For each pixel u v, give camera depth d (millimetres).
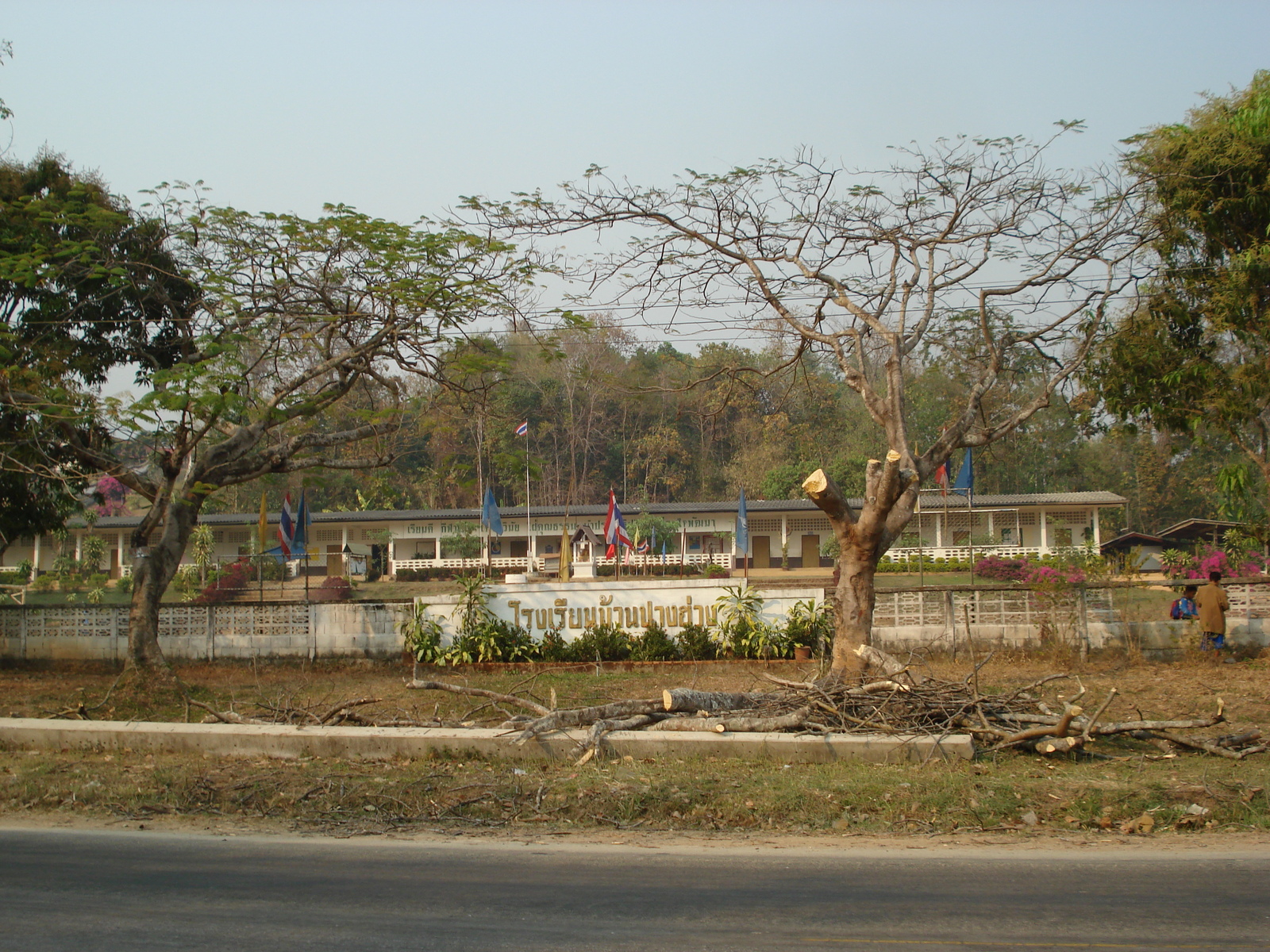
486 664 18250
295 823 8172
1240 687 14562
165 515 16031
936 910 5891
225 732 10539
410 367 16578
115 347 17297
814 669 16781
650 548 48438
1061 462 63906
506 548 50625
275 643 19141
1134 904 5973
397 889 6328
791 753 9875
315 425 18188
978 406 14875
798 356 16219
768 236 15234
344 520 48750
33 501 19234
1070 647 17766
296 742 10383
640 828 8016
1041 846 7371
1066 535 44406
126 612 19625
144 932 5547
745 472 59875
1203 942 5371
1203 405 16828
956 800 8266
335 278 15898
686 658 18375
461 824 8148
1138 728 10070
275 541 48188
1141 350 16797
